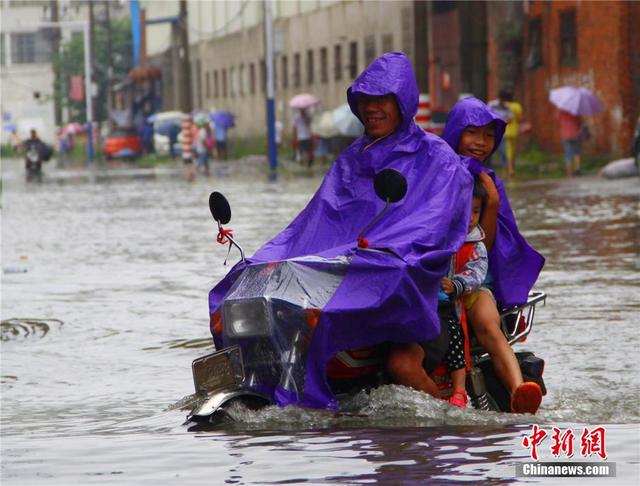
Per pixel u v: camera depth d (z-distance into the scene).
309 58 107.06
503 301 12.49
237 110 127.69
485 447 10.46
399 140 12.16
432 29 80.06
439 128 72.88
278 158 99.19
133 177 85.25
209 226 37.66
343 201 12.20
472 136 12.62
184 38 111.19
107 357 16.53
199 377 11.88
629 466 9.83
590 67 62.09
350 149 12.42
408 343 11.62
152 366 15.78
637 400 12.78
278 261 11.68
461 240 11.68
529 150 67.69
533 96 67.56
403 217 11.80
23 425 12.42
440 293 11.80
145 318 19.88
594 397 12.96
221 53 132.62
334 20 99.94
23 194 64.00
